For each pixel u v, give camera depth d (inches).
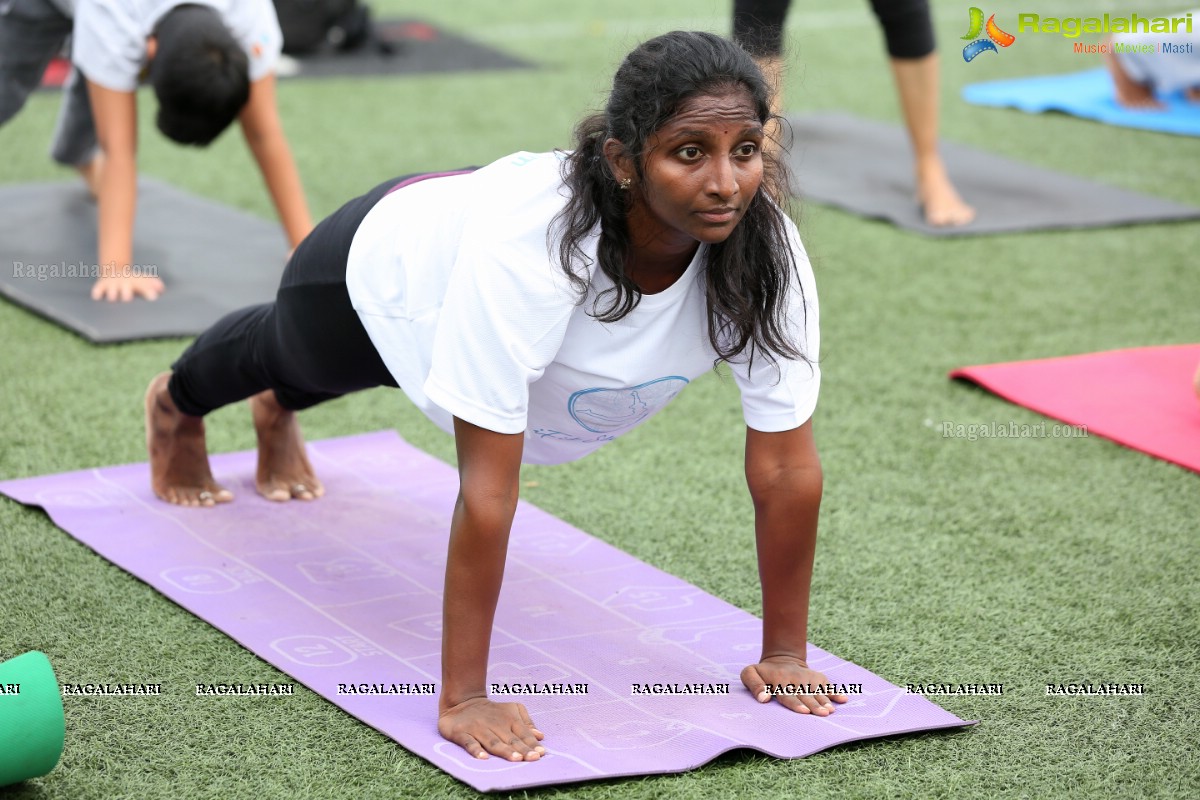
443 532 135.9
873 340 192.5
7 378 167.9
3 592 120.4
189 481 139.0
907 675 112.9
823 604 124.5
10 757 88.9
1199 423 164.4
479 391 93.7
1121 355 184.4
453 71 343.3
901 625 121.1
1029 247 233.3
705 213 87.7
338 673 108.7
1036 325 199.6
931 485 150.0
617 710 104.1
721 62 87.0
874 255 227.3
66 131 223.9
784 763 98.3
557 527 137.3
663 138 86.8
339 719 102.9
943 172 259.1
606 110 91.4
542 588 124.3
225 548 129.8
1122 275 221.1
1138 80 322.0
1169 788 97.4
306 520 136.7
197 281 200.4
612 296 94.6
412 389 104.3
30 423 156.7
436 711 103.2
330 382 118.5
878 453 157.8
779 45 101.7
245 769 96.5
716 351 99.6
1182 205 255.1
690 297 97.9
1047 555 134.8
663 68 86.9
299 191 205.3
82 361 174.1
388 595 122.5
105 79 190.9
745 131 87.2
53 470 146.3
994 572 131.2
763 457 103.4
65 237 217.0
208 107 180.4
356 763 97.3
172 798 93.0
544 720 102.3
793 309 98.8
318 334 112.3
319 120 294.0
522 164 98.0
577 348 97.5
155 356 176.4
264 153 201.5
